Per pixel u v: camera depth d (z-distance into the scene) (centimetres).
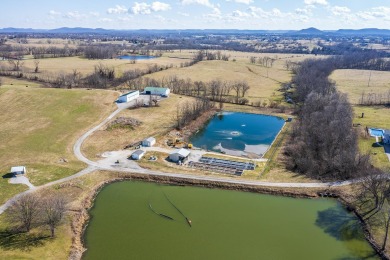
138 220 7112
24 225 6506
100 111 13488
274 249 6253
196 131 12675
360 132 11725
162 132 11850
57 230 6531
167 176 8844
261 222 7094
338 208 7638
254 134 12462
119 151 10281
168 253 6062
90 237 6525
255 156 10394
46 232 6431
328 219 7244
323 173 8925
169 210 7512
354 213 7425
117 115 13175
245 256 6044
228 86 18962
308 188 8288
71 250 6072
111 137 11288
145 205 7706
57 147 10319
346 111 11812
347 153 9062
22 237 6241
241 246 6316
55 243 6181
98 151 10231
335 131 9938
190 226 6919
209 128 13112
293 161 9638
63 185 8206
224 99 16838
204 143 11481
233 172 9131
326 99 12975
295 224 7050
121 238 6500
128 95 14862
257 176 8875
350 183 8412
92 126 12069
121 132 11712
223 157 10100
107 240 6425
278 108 15638
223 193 8231
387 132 11062
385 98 16950
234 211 7481
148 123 12600
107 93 15525
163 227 6869
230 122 13862
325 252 6219
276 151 10669
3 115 12638
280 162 9788
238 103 16375
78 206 7431
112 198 7994
